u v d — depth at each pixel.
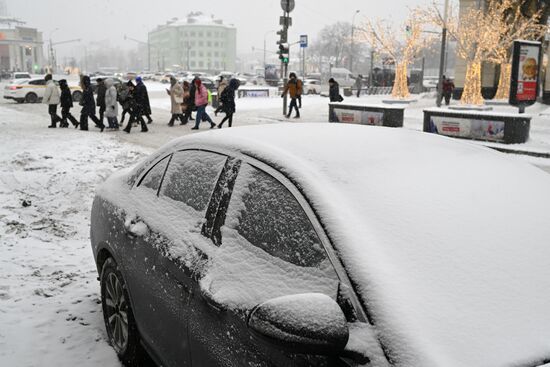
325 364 1.87
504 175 2.77
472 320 1.81
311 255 2.11
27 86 30.38
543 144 14.55
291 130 3.07
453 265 2.01
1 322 4.12
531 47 15.12
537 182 2.79
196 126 17.83
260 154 2.61
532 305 1.92
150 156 3.71
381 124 18.31
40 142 13.55
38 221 6.83
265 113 24.91
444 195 2.41
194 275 2.56
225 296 2.30
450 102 35.34
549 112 27.56
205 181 2.90
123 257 3.39
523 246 2.21
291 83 22.25
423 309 1.82
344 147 2.71
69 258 5.55
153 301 2.97
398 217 2.18
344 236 2.04
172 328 2.75
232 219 2.58
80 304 4.47
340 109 19.42
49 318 4.20
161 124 19.48
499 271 2.04
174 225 2.95
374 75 58.69
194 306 2.53
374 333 1.80
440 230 2.16
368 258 1.95
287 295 1.96
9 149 12.20
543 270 2.10
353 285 1.91
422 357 1.68
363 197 2.25
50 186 8.70
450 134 15.79
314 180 2.30
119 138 14.99
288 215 2.29
